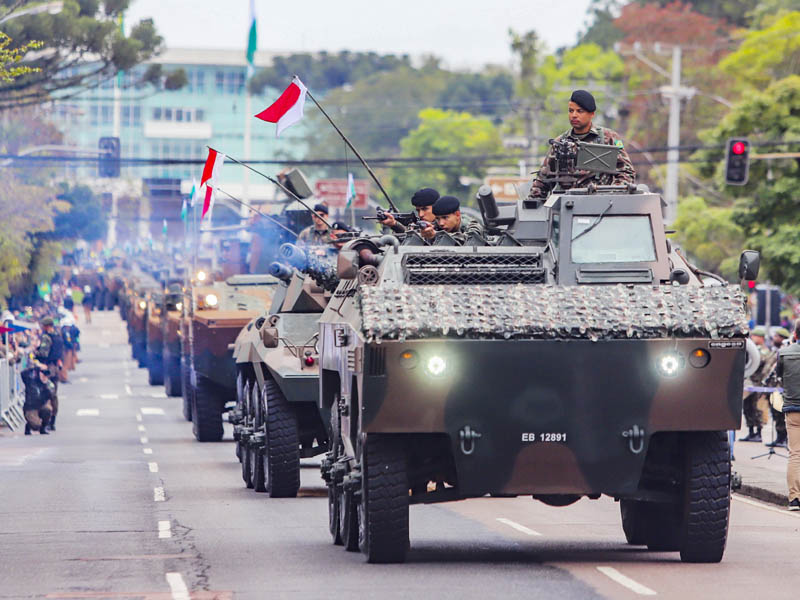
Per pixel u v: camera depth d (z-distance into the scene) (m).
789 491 55.78
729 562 39.34
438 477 39.25
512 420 36.78
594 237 38.97
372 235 45.22
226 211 169.62
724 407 37.09
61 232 175.38
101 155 139.25
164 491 60.72
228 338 85.25
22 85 130.62
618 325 36.75
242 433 62.50
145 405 126.12
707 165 146.12
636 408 36.97
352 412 39.66
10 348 114.81
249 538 45.22
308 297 61.12
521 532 47.31
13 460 77.06
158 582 36.38
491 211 41.62
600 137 42.28
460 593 33.94
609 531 47.56
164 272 138.38
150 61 142.12
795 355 55.50
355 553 41.41
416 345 36.38
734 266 156.25
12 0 127.56
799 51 188.50
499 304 37.00
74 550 42.66
